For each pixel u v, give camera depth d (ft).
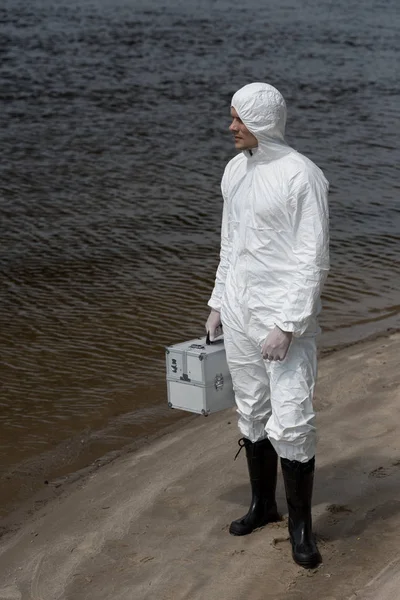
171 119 62.34
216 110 65.10
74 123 61.05
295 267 15.05
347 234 40.37
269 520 17.17
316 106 66.90
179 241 39.45
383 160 53.26
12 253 38.19
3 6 112.47
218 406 16.58
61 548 17.53
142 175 49.75
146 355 28.07
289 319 14.83
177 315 31.24
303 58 84.79
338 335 28.96
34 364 27.66
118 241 39.52
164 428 23.17
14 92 69.67
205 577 15.87
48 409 24.70
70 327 30.48
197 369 16.21
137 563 16.61
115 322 30.78
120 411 24.41
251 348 15.78
